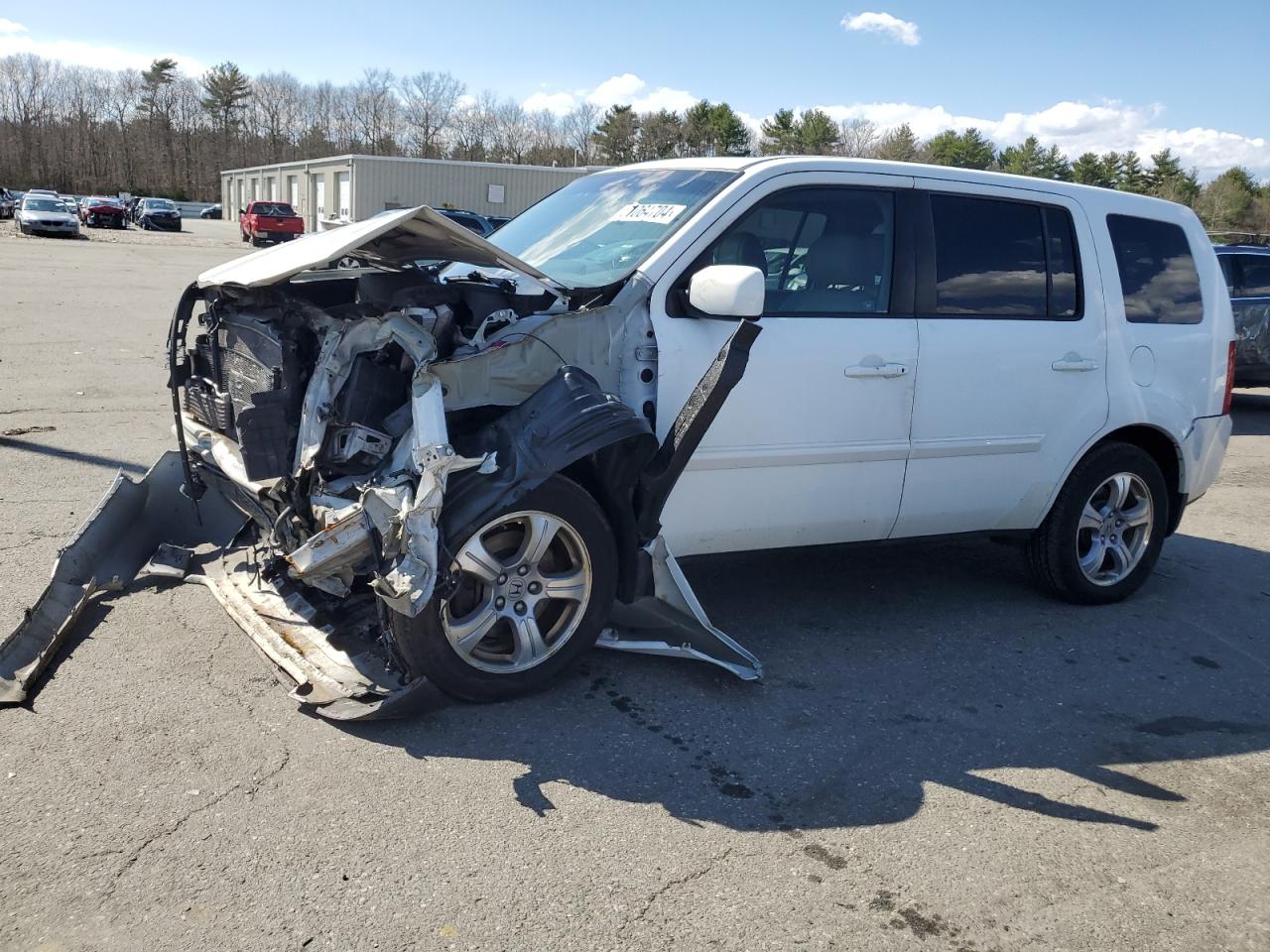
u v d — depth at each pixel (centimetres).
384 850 288
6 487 616
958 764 361
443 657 354
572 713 376
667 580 392
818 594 521
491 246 361
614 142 9144
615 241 425
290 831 294
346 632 402
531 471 347
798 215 424
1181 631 505
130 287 2036
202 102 10962
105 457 697
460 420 372
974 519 483
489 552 364
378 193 4625
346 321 361
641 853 296
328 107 10944
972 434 464
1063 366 483
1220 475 891
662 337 386
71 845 281
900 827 319
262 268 376
